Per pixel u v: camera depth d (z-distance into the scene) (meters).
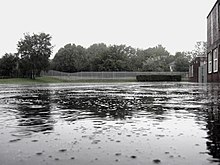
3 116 4.63
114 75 63.75
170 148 2.40
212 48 30.69
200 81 39.69
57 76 69.19
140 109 5.54
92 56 90.75
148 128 3.39
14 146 2.52
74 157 2.15
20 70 63.25
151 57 87.44
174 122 3.82
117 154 2.23
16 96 10.48
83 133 3.12
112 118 4.30
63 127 3.53
